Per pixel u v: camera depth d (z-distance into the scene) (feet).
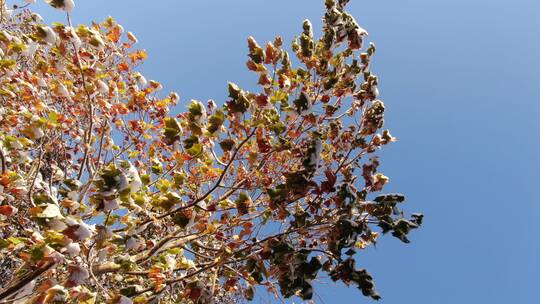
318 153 10.53
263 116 11.10
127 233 10.84
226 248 11.53
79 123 16.25
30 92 13.82
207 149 14.19
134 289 10.87
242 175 13.37
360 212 10.63
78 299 9.89
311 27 13.66
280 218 10.98
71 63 13.05
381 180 11.32
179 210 11.03
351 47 13.67
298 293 11.32
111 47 15.12
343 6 14.12
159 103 16.83
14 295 10.02
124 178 8.38
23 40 14.56
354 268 9.96
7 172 11.02
